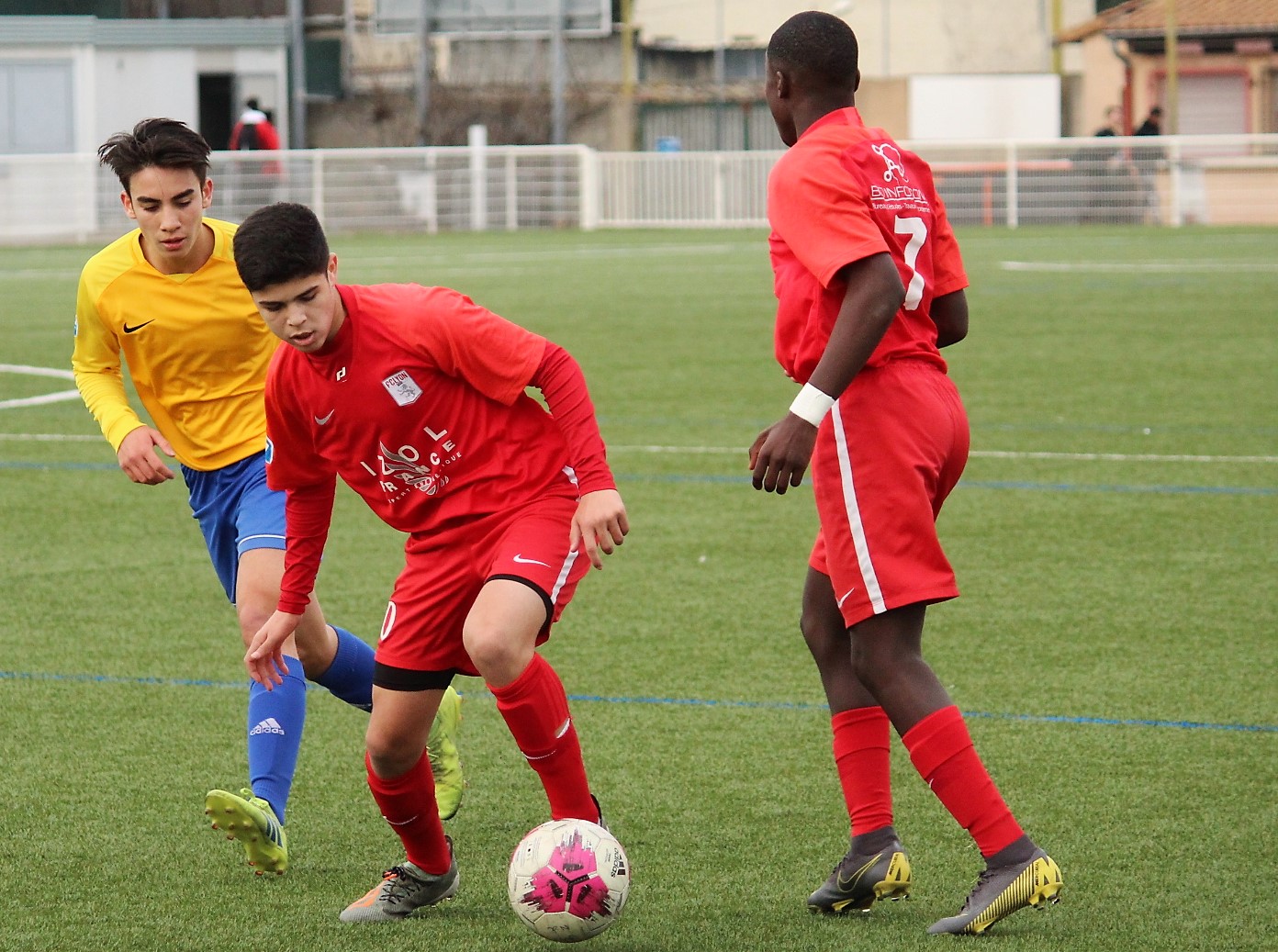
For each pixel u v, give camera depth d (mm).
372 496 12961
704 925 12602
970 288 68250
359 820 15117
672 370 45844
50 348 52219
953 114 144000
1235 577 23750
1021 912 12680
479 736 17656
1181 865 13609
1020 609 22141
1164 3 147375
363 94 137000
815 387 11828
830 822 14836
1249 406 38938
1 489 31234
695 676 19469
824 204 12039
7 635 21406
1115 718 17641
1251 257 84125
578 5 121312
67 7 128750
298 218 11945
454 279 74812
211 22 119500
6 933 12516
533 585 12172
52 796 15664
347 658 15555
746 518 28219
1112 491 29859
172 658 20422
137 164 14758
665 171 116500
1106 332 52875
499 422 12656
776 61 12875
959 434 12922
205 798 15617
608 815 15016
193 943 12320
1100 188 112312
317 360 12422
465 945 12266
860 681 12906
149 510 29406
